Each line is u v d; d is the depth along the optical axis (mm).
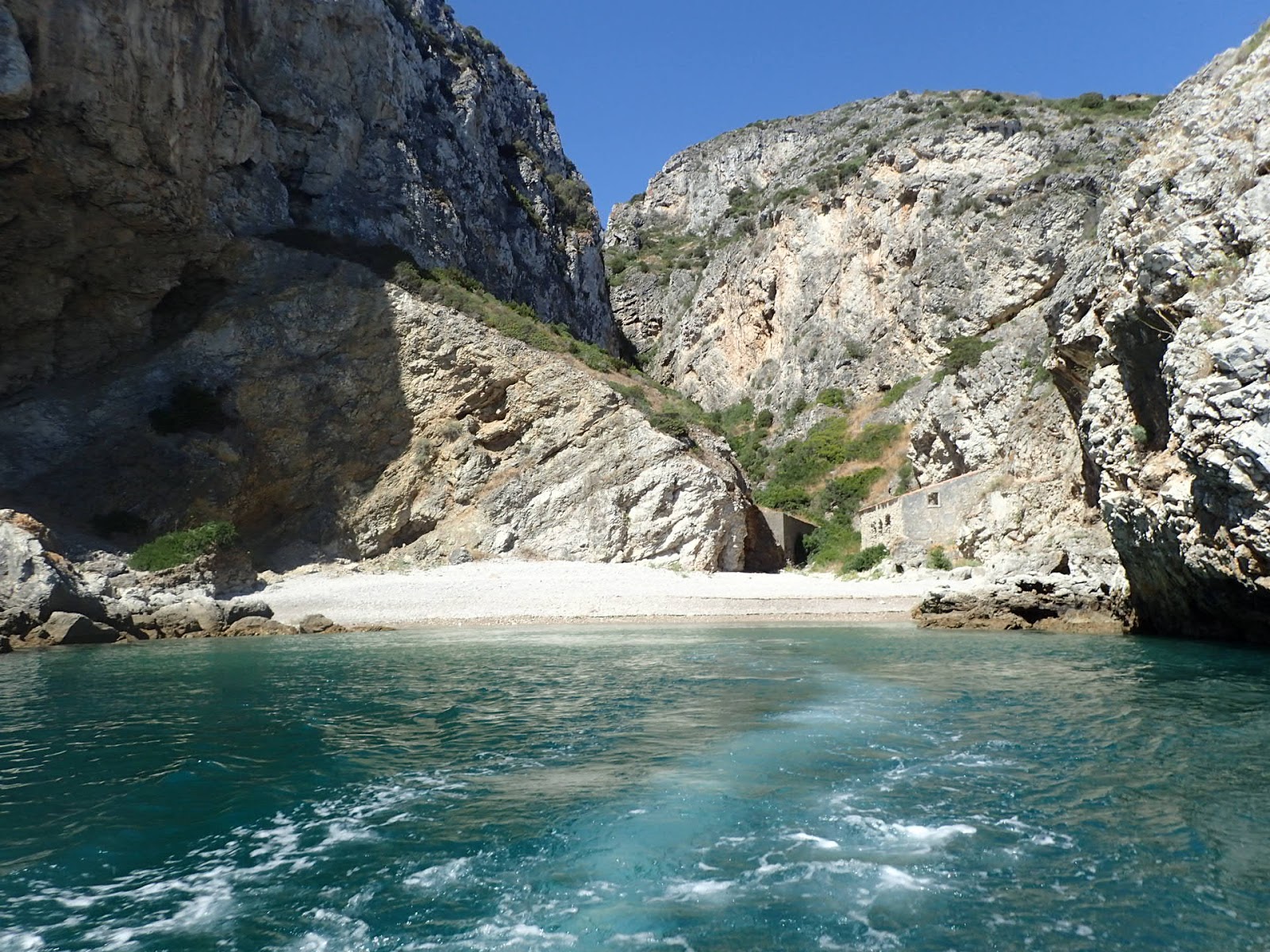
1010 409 44156
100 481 38312
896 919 6121
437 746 11555
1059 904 6320
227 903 6582
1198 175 19875
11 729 12961
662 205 137375
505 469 46562
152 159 40969
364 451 45625
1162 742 10984
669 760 10539
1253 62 20016
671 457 45406
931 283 66375
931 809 8430
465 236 62625
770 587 38938
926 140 73250
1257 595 18734
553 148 98375
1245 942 5742
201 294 45406
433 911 6398
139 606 30453
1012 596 28578
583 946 5805
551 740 11797
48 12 36188
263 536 42844
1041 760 10180
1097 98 79375
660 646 24266
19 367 40656
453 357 46938
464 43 79438
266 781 9859
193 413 41281
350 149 54344
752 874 6957
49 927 6219
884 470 61031
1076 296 29109
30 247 39156
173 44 40969
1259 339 16500
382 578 39969
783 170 108125
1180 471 20531
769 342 83875
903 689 15570
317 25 53094
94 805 8977
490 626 32500
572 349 51312
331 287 46219
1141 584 25281
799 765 10172
